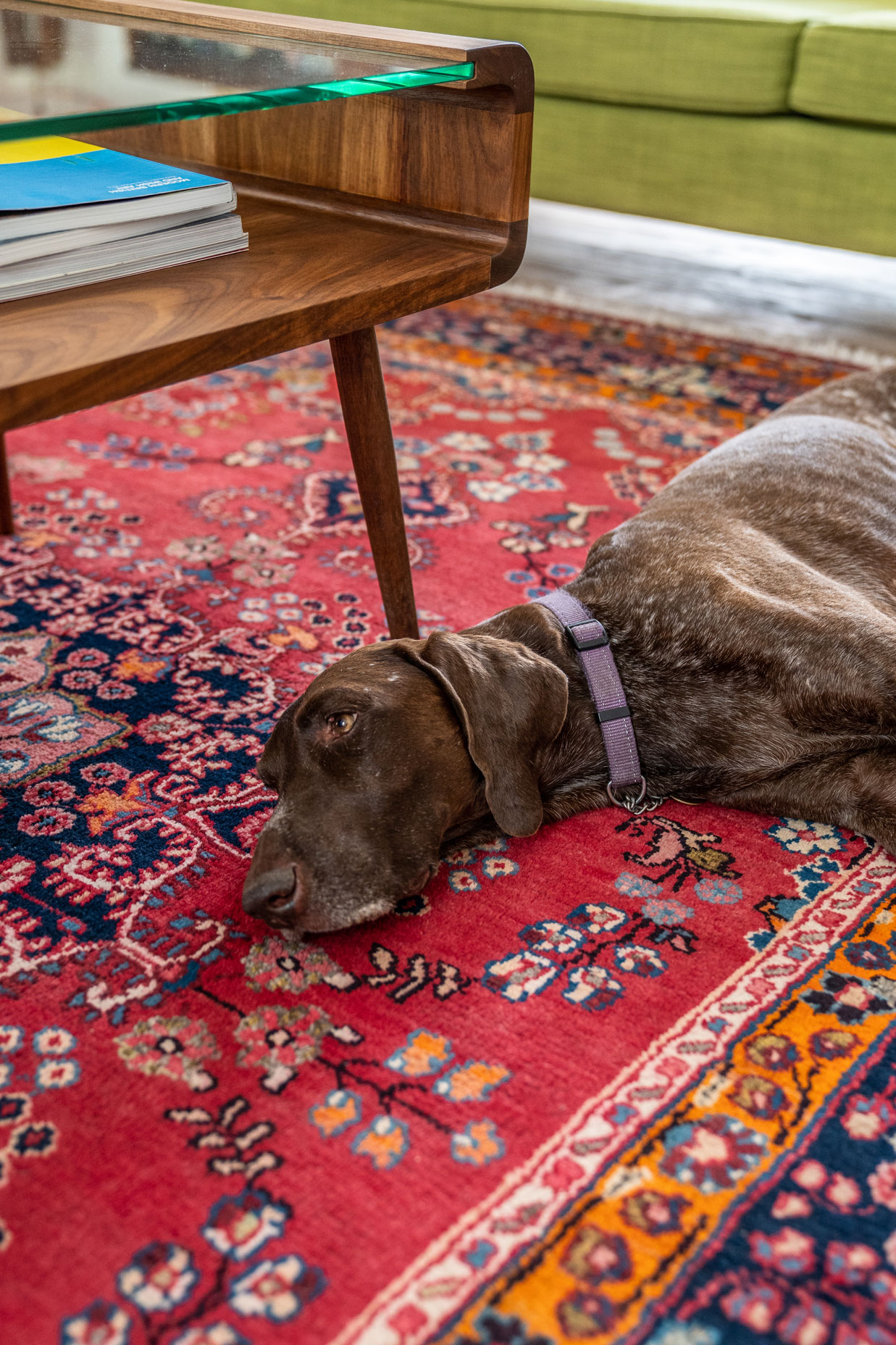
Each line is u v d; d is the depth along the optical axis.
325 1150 1.23
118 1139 1.25
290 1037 1.38
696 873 1.66
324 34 1.98
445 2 4.13
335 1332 1.04
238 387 3.66
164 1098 1.30
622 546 1.95
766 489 2.09
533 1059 1.34
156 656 2.26
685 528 1.96
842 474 2.17
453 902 1.61
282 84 1.60
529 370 3.71
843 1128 1.24
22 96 1.57
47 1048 1.37
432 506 2.86
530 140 1.88
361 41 1.91
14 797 1.85
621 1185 1.18
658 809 1.83
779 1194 1.17
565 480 2.99
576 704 1.79
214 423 3.38
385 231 2.04
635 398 3.49
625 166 3.97
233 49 1.96
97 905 1.61
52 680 2.18
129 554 2.65
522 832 1.63
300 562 2.62
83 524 2.78
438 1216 1.15
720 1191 1.17
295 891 1.46
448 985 1.45
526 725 1.65
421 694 1.62
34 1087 1.31
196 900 1.62
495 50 1.77
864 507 2.11
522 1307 1.06
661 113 3.83
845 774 1.73
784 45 3.52
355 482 3.01
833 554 2.01
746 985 1.44
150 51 1.95
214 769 1.92
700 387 3.54
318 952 1.51
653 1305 1.06
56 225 1.61
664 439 3.21
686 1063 1.33
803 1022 1.39
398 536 2.20
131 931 1.56
